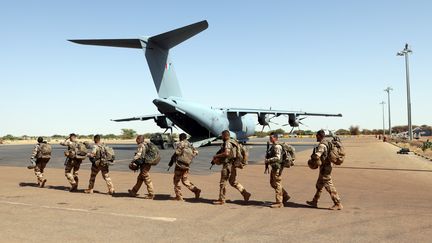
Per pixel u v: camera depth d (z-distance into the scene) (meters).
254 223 6.64
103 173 9.91
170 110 28.14
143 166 9.18
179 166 8.88
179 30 21.77
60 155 27.61
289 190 10.70
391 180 12.73
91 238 5.62
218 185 11.79
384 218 6.98
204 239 5.59
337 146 7.78
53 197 9.48
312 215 7.30
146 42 23.50
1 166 18.81
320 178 7.96
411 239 5.55
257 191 10.51
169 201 8.91
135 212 7.59
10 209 7.85
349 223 6.59
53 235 5.77
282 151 8.18
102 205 8.36
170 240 5.53
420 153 26.64
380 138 82.44
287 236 5.76
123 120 36.81
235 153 8.46
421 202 8.68
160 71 25.62
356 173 14.75
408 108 43.03
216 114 32.72
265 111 34.66
